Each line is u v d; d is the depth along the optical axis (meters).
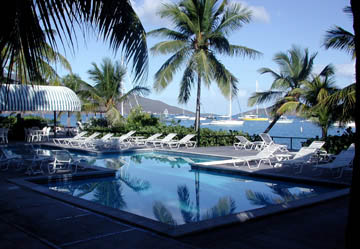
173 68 22.70
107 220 6.00
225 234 5.35
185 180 11.75
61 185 10.69
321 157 14.50
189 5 21.73
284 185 10.72
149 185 10.92
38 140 24.69
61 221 5.95
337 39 14.40
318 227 5.69
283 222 5.98
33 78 3.30
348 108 13.25
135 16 3.64
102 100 28.08
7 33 3.01
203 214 7.77
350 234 3.54
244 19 21.89
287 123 98.69
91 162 16.08
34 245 4.80
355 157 3.55
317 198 7.42
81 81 27.66
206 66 20.41
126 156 18.12
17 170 11.88
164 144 22.09
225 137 21.75
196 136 21.42
